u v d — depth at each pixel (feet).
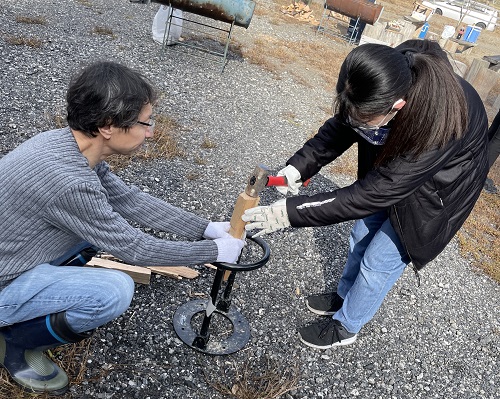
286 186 8.24
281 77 25.54
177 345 8.11
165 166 13.26
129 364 7.50
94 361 7.34
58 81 16.43
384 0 69.21
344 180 16.43
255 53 28.17
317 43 36.27
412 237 7.38
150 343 7.98
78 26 23.27
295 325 9.45
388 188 6.41
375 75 5.35
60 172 5.21
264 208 6.95
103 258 9.16
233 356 8.31
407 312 11.07
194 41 26.71
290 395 7.95
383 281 8.23
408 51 6.27
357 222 9.20
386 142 6.29
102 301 5.84
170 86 19.30
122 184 6.88
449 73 5.89
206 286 9.59
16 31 20.10
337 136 8.14
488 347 10.75
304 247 11.98
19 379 6.39
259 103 20.84
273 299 9.95
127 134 5.51
